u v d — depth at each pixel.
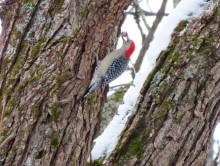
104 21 8.69
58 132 8.59
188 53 8.82
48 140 8.48
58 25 8.99
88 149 9.34
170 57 8.96
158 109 8.77
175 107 8.68
